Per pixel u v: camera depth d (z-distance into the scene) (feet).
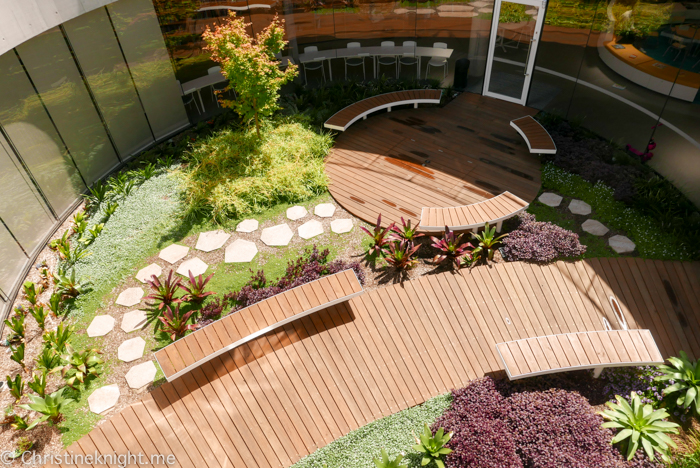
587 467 18.58
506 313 24.64
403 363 22.77
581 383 21.99
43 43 28.30
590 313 24.79
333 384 21.94
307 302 23.09
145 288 26.68
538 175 33.50
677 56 29.19
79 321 25.18
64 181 31.45
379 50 44.37
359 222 30.22
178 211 31.55
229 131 37.58
